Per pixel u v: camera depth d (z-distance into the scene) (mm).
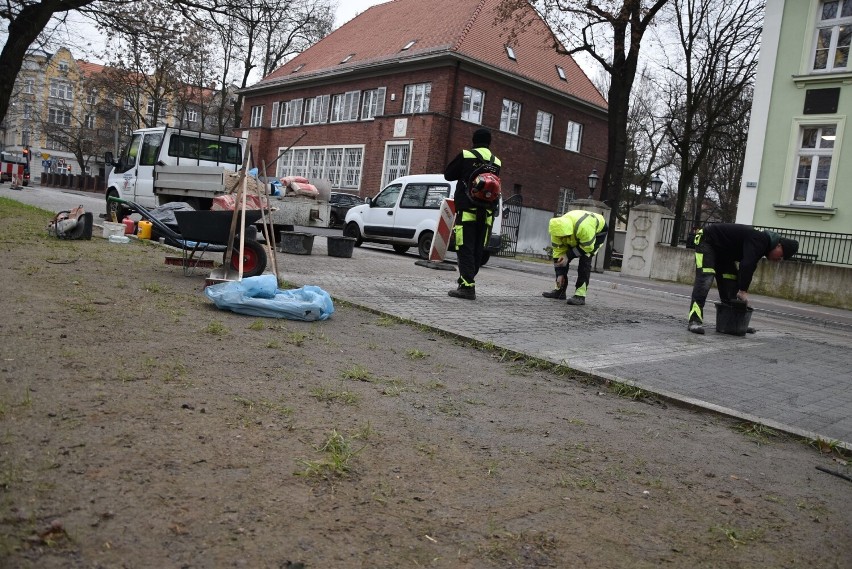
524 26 24641
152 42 18500
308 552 2311
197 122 55375
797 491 3479
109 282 6965
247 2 18062
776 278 17141
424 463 3221
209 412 3457
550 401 4637
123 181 16328
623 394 5070
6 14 16969
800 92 19000
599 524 2818
